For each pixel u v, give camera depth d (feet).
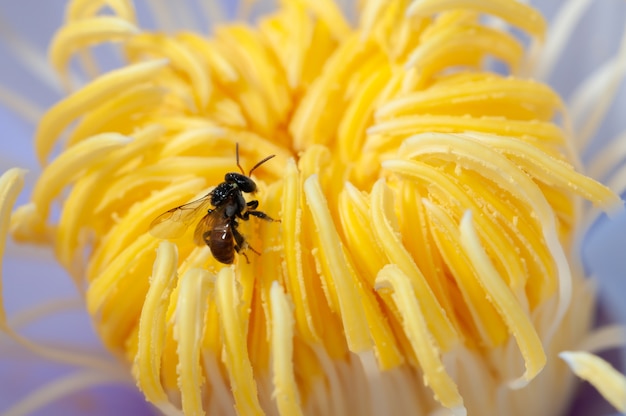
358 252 0.28
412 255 0.28
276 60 0.32
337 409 0.29
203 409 0.29
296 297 0.28
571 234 0.30
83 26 0.32
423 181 0.28
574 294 0.31
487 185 0.28
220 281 0.27
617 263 0.31
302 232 0.28
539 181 0.29
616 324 0.32
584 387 0.32
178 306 0.27
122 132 0.31
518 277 0.28
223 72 0.31
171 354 0.28
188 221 0.29
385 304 0.28
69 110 0.31
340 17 0.32
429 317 0.28
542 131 0.29
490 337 0.29
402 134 0.29
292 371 0.27
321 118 0.31
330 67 0.31
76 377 0.32
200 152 0.30
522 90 0.30
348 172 0.30
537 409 0.31
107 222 0.30
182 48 0.31
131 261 0.29
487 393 0.30
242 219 0.29
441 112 0.30
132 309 0.29
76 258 0.30
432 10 0.31
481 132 0.29
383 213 0.28
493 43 0.31
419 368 0.29
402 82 0.30
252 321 0.28
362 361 0.28
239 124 0.31
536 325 0.30
